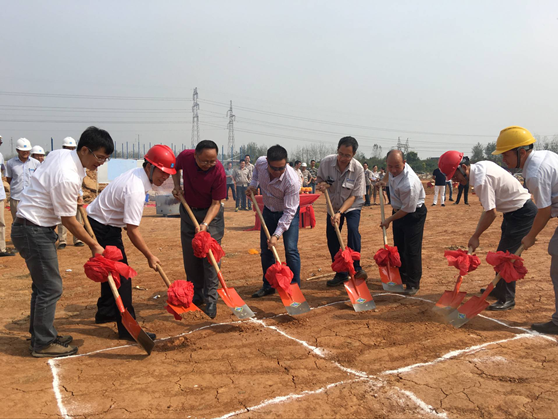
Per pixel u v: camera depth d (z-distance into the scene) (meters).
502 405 2.99
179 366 3.65
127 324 3.82
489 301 5.31
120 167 29.28
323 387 3.27
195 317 4.94
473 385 3.27
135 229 4.12
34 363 3.71
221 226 5.25
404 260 6.11
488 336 4.21
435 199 17.84
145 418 2.88
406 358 3.76
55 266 3.81
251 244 9.69
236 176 17.42
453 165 4.82
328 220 6.18
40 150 8.34
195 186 4.88
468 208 16.61
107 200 4.26
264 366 3.64
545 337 4.16
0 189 7.86
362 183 5.87
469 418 2.86
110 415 2.92
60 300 5.57
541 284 5.89
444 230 11.07
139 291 6.00
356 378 3.40
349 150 5.54
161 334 4.44
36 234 3.67
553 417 2.85
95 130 3.72
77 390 3.24
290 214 5.33
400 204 5.73
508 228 4.94
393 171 5.45
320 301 5.48
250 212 16.95
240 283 6.40
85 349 4.04
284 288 4.89
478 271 6.77
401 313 4.93
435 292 5.73
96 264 3.77
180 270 7.19
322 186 5.75
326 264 7.54
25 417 2.88
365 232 11.21
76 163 3.71
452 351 3.88
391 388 3.23
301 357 3.81
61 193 3.59
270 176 5.48
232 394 3.18
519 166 4.46
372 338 4.21
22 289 5.99
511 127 4.51
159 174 4.17
